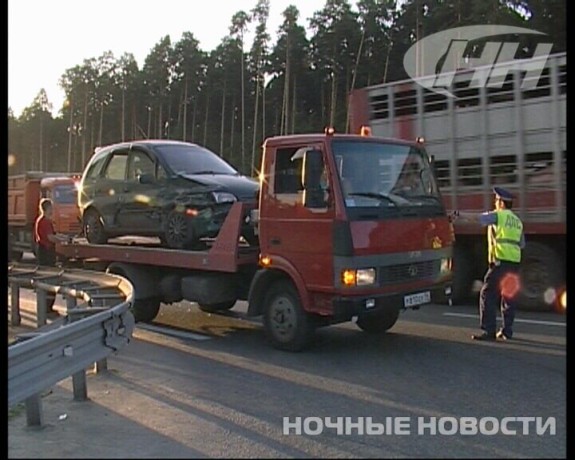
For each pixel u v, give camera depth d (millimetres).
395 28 42031
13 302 11781
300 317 8836
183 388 7375
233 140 56656
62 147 79562
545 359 8281
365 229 8242
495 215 9492
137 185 11500
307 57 49844
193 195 10539
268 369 8141
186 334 10477
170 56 62688
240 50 57312
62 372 6152
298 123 50406
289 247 8719
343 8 46812
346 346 9273
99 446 5602
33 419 6086
